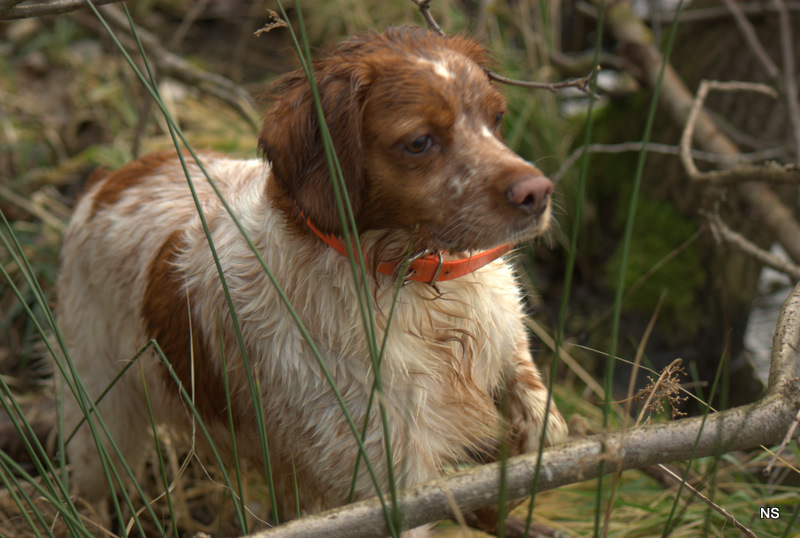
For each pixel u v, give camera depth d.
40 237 4.18
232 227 2.21
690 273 4.12
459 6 5.67
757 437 1.58
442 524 2.79
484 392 2.16
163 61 4.23
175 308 2.38
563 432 2.20
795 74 3.97
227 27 6.53
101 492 2.95
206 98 5.27
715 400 3.96
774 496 2.76
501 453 1.48
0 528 2.79
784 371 1.67
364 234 1.93
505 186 1.73
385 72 1.80
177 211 2.54
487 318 2.12
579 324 4.26
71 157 4.92
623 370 4.07
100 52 5.73
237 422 2.30
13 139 4.80
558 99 4.83
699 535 2.65
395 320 1.98
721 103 4.13
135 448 2.89
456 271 2.00
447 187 1.79
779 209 3.71
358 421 1.98
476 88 1.82
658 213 4.24
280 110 1.93
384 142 1.80
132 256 2.60
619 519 2.85
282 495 2.46
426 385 2.01
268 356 2.07
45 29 5.95
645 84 4.21
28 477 1.79
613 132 4.54
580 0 4.91
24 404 3.47
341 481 2.02
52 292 3.54
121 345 2.68
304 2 6.14
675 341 4.14
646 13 5.00
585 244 4.52
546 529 2.63
